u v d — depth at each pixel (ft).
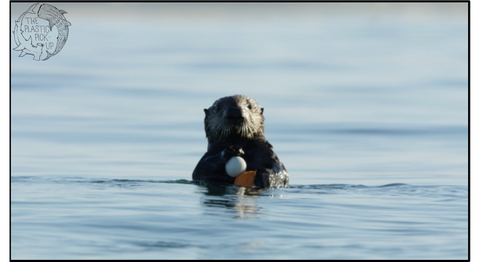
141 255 69.26
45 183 111.55
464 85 268.82
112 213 86.84
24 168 135.33
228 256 69.31
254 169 116.78
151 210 89.15
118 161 146.30
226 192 105.29
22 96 239.71
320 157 155.94
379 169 142.72
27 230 78.13
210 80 278.26
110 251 70.49
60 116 204.54
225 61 341.62
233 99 117.60
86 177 124.67
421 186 120.16
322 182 128.36
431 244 76.23
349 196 106.22
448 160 152.05
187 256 69.05
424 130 188.75
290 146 168.66
